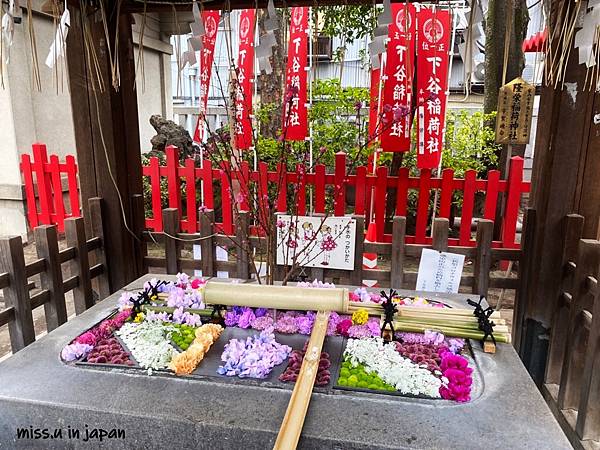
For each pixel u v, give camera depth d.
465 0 2.22
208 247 3.32
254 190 2.90
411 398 1.50
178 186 4.53
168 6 2.74
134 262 3.37
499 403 1.48
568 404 2.36
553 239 2.61
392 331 1.89
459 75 8.16
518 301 2.87
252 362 1.66
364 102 5.48
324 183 3.77
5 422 1.53
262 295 1.97
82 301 2.94
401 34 3.72
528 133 3.77
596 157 2.48
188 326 1.99
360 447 1.30
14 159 5.84
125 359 1.73
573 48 2.39
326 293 1.95
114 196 3.16
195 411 1.43
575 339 2.30
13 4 1.93
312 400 1.48
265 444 1.36
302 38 4.05
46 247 2.61
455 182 3.76
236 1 2.61
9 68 5.59
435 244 3.02
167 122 6.57
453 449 1.27
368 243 3.14
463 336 1.88
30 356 1.77
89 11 2.61
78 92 3.06
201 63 3.93
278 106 5.93
